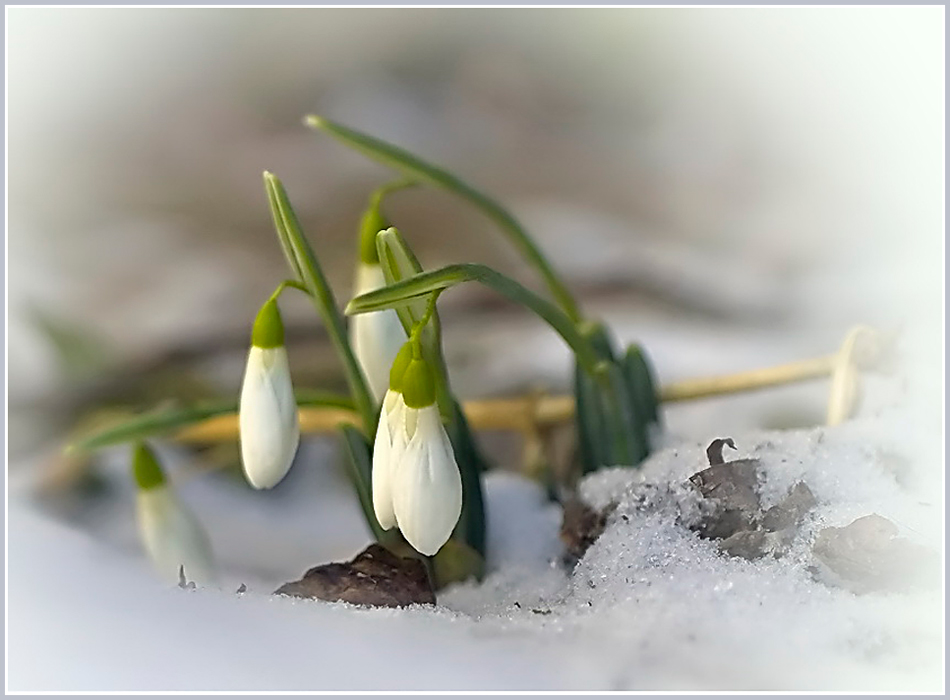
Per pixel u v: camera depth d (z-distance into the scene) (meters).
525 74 0.65
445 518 0.31
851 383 0.36
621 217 0.59
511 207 0.59
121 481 0.44
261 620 0.30
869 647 0.29
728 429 0.43
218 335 0.49
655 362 0.46
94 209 0.58
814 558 0.31
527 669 0.29
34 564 0.32
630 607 0.30
